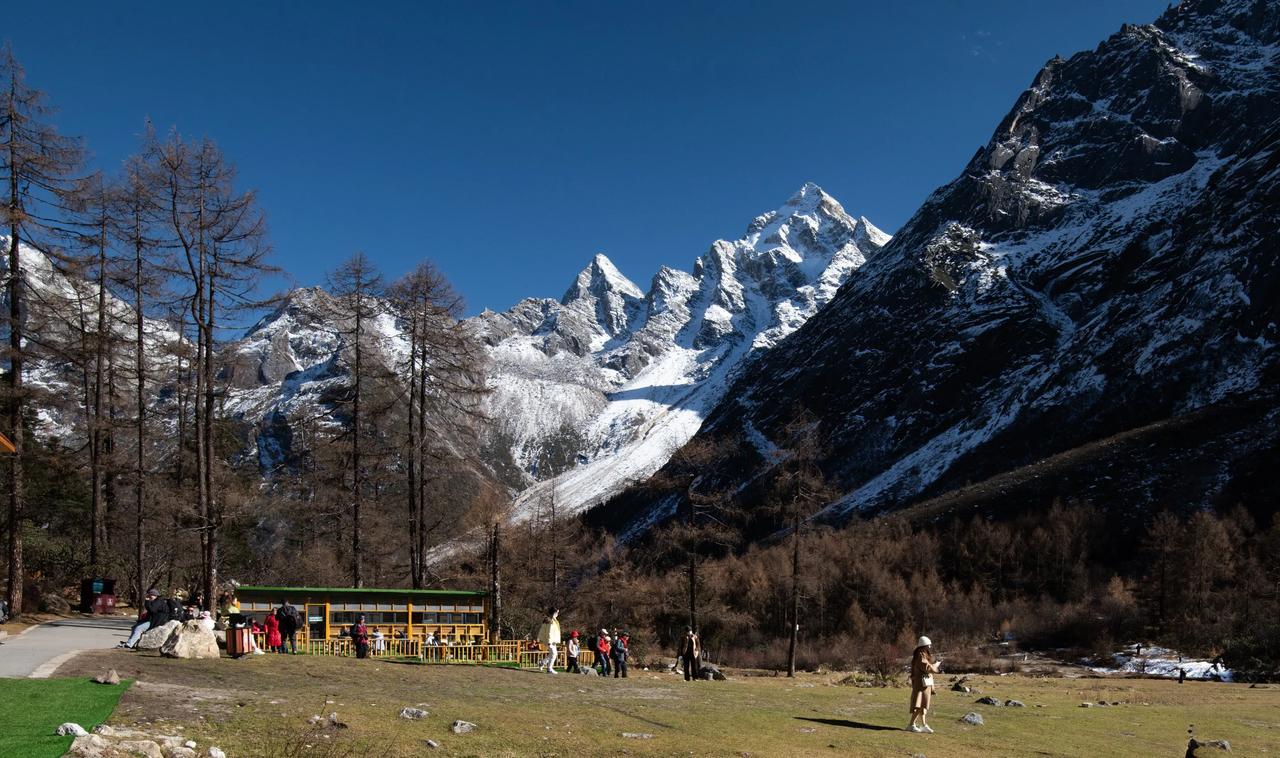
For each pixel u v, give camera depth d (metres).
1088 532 107.44
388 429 41.28
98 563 42.34
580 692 24.88
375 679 23.61
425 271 41.56
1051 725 22.28
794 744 17.09
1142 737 20.73
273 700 17.77
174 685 18.98
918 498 166.75
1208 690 39.16
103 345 39.09
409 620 35.00
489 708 19.28
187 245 33.88
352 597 34.16
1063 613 82.12
